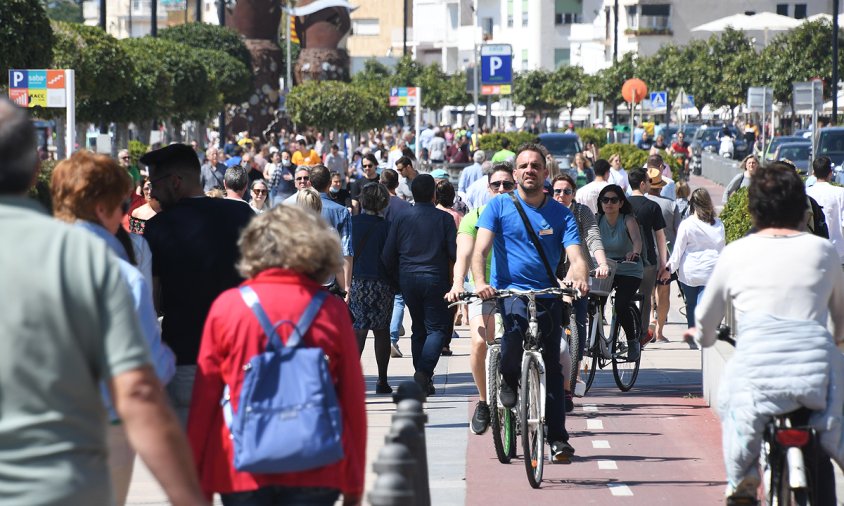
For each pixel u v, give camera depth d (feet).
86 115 323.78
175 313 54.65
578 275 72.59
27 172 30.35
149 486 70.85
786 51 551.59
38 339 28.94
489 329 77.10
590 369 105.19
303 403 40.47
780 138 353.31
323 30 635.25
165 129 460.14
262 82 574.56
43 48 216.54
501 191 94.79
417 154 365.81
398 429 46.32
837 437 49.21
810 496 48.75
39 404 29.07
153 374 29.94
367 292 102.37
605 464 77.82
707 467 76.74
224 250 54.60
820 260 50.29
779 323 49.42
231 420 41.45
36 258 29.17
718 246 120.16
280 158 302.04
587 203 136.98
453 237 98.48
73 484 29.19
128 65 290.35
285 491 41.09
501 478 73.61
